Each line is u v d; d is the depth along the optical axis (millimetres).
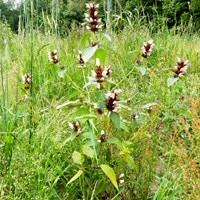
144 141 525
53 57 622
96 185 482
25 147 502
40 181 458
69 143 525
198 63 977
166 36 1155
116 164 504
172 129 640
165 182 478
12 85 736
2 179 434
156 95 688
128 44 1036
